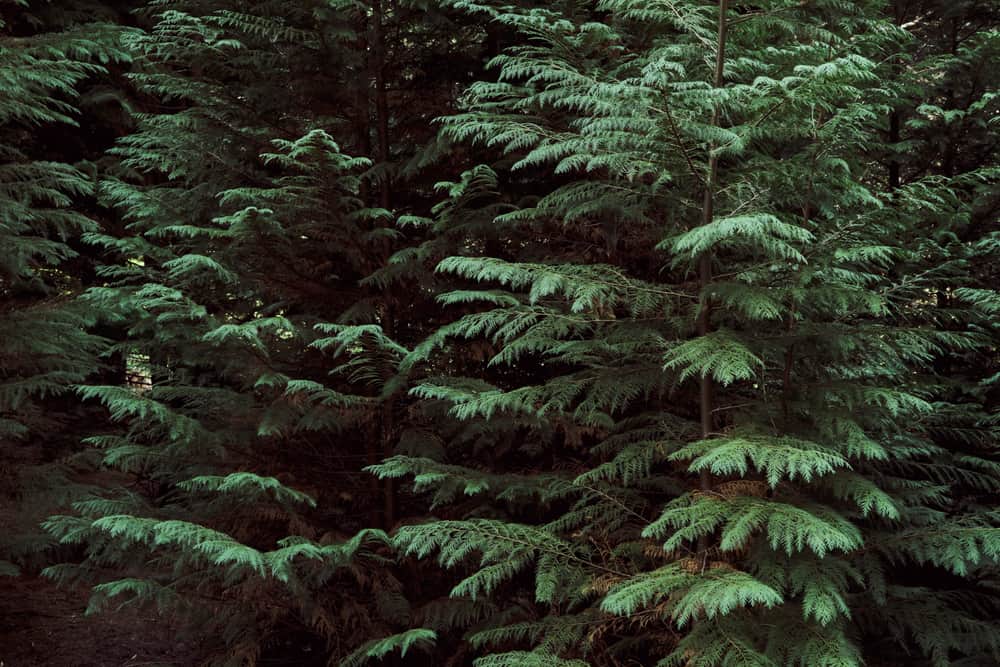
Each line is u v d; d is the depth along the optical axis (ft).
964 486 15.40
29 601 17.47
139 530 11.04
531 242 15.67
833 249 10.57
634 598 9.21
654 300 11.73
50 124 22.63
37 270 20.01
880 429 12.86
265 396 14.89
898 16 18.45
